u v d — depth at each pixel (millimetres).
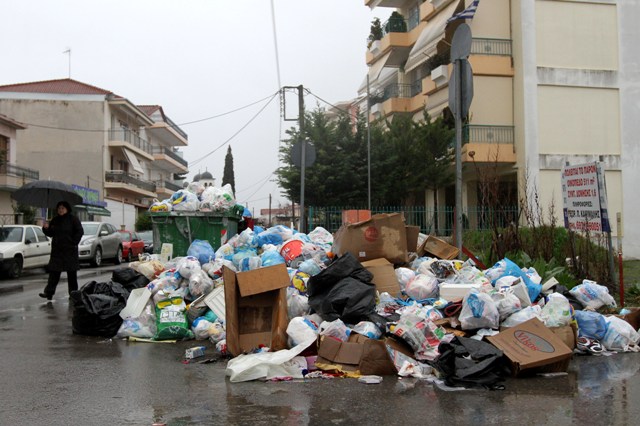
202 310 7461
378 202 23516
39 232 19172
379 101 32438
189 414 4406
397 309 6730
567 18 22203
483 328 6293
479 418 4312
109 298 7785
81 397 4855
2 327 8328
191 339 7355
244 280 6129
